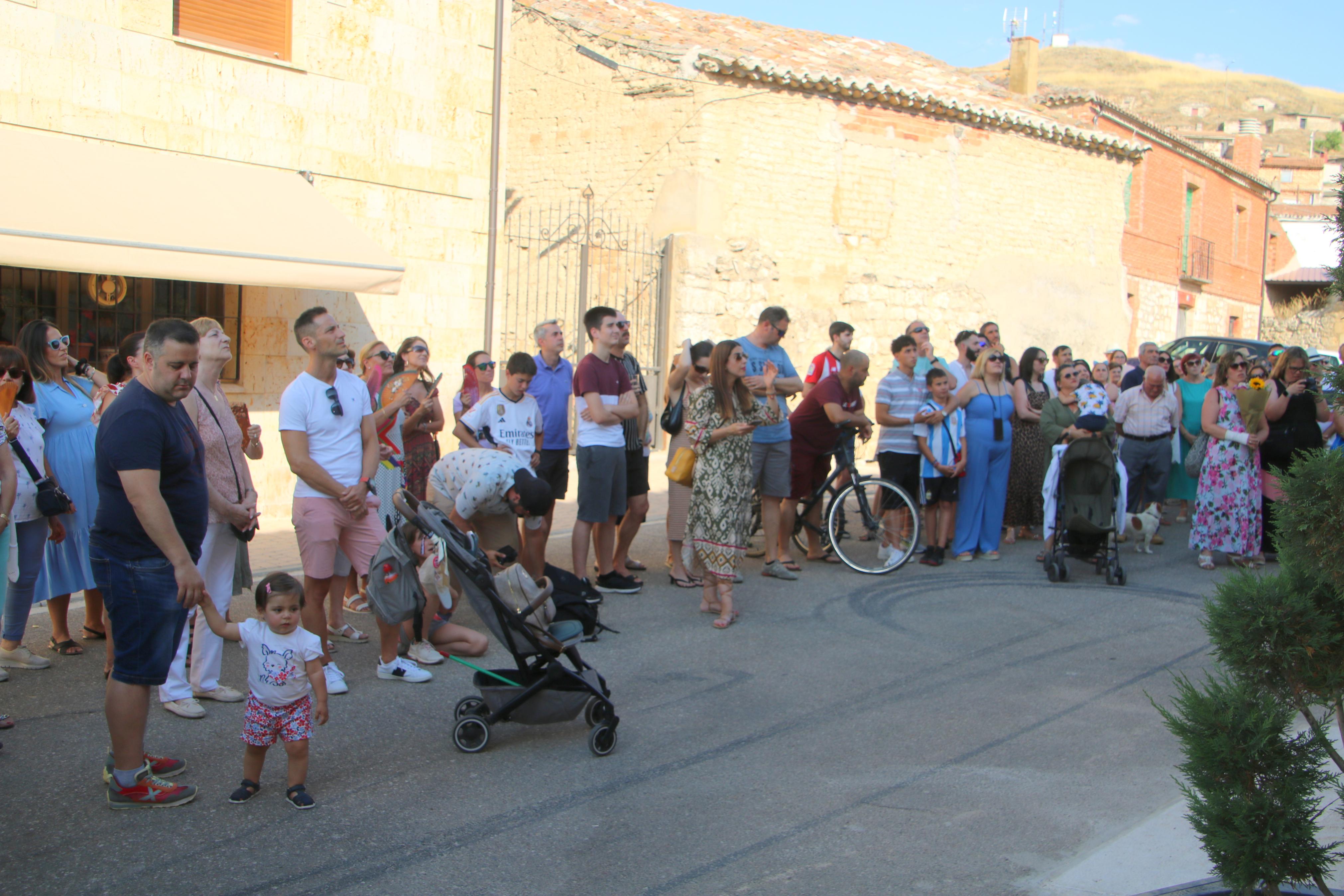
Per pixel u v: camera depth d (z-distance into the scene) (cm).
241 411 679
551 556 946
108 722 434
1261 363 1100
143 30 906
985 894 383
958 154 1809
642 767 503
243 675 609
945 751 530
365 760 500
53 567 609
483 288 1156
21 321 898
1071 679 653
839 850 420
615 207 1590
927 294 1789
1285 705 336
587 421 776
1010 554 1045
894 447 967
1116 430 1099
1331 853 360
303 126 1010
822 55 1822
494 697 516
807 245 1633
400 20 1067
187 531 446
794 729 557
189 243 810
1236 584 341
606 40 1583
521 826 437
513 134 1692
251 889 379
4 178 775
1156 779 498
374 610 594
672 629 737
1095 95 2333
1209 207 2861
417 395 753
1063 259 2014
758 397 859
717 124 1526
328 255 893
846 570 945
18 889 372
